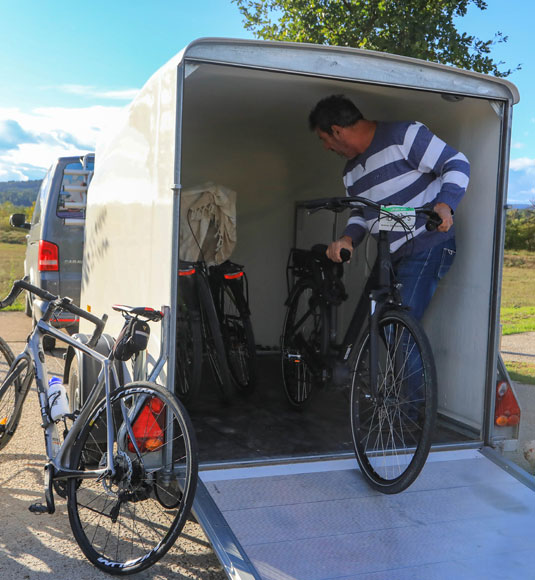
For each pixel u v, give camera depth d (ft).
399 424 10.23
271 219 19.81
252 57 9.44
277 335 20.53
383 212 10.07
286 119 16.47
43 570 8.65
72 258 21.89
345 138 11.66
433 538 8.50
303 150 18.70
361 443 10.27
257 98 14.02
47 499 8.89
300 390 14.19
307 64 9.77
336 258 11.76
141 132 10.96
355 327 11.83
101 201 14.46
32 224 25.95
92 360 11.01
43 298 9.90
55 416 9.44
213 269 15.14
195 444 7.94
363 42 25.89
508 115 11.21
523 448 13.78
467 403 12.02
